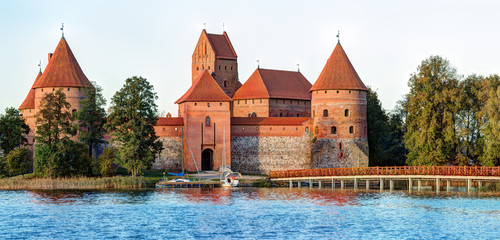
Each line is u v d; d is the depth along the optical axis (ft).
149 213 238.89
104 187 314.55
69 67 378.53
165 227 214.90
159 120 377.09
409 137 364.99
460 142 351.46
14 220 225.15
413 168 324.80
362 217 229.86
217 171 371.56
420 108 360.28
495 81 357.00
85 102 354.33
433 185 336.90
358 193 295.69
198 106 373.61
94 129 356.38
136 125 331.77
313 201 268.41
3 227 213.87
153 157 331.36
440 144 337.72
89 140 354.13
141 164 324.39
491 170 282.15
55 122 335.88
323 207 252.01
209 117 375.04
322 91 380.37
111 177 323.16
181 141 374.63
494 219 222.89
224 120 376.48
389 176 302.45
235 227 214.69
